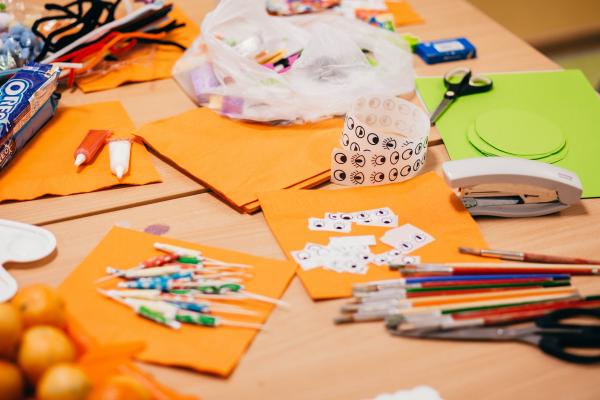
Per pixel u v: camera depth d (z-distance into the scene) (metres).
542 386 0.71
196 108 1.17
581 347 0.75
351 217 0.93
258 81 1.14
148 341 0.73
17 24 1.25
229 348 0.73
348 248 0.87
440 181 1.00
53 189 0.98
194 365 0.71
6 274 0.82
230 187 0.97
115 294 0.78
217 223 0.93
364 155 0.98
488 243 0.90
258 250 0.88
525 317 0.76
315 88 1.15
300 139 1.09
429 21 1.48
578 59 2.29
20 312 0.66
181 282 0.79
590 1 2.28
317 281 0.81
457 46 1.34
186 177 1.02
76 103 1.19
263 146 1.07
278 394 0.69
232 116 1.13
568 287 0.81
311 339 0.75
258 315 0.77
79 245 0.88
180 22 1.45
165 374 0.70
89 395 0.61
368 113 1.07
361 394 0.69
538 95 1.21
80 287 0.80
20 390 0.64
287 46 1.26
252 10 1.26
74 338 0.69
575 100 1.20
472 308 0.77
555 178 0.93
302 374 0.71
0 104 1.03
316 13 1.44
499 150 1.06
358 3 1.49
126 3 1.35
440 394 0.69
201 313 0.76
